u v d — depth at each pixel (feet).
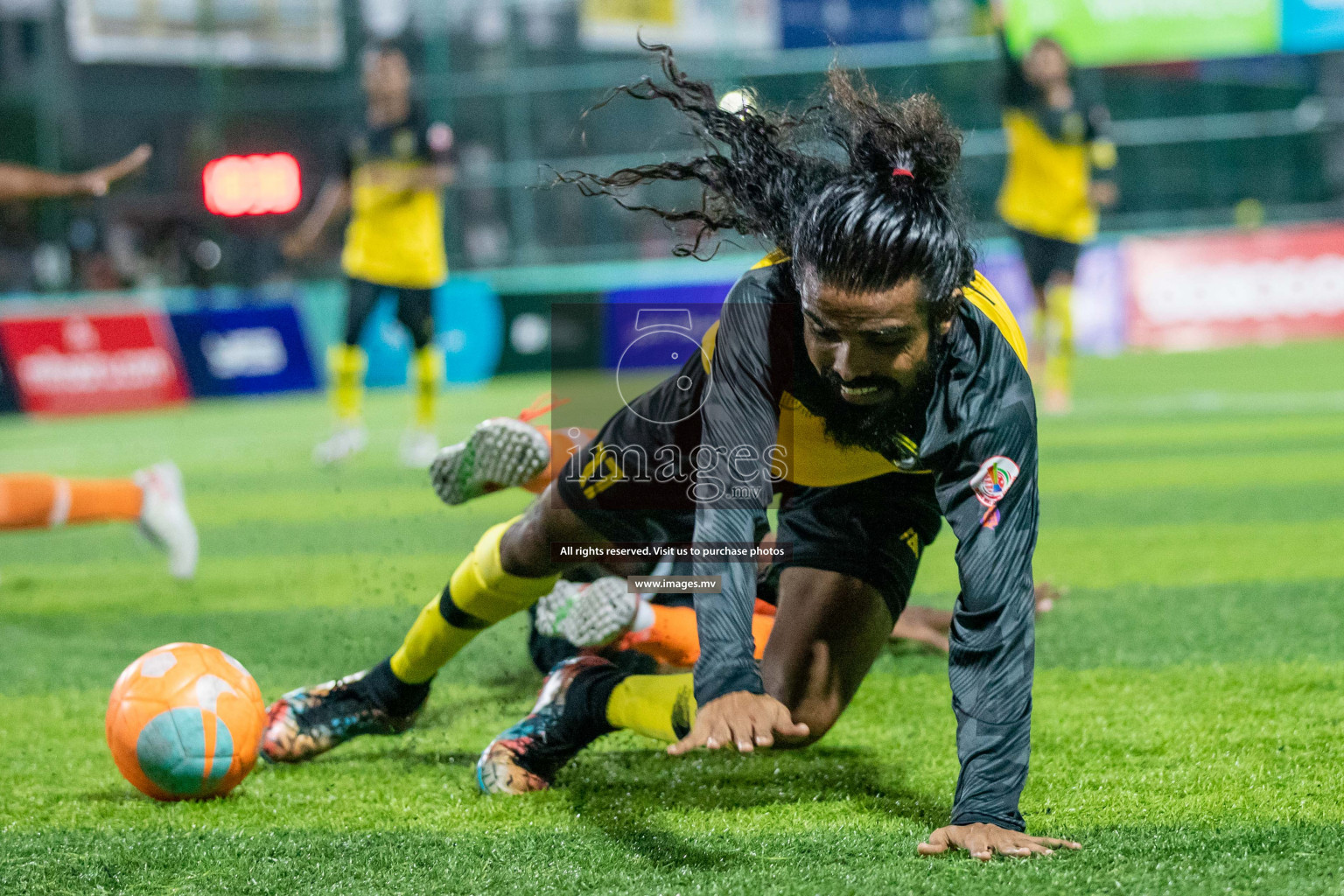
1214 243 128.88
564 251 126.93
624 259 126.21
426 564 41.75
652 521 18.69
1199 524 44.47
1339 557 37.68
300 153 135.95
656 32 128.16
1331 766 19.67
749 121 16.62
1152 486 53.52
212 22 130.31
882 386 14.74
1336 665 25.88
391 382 121.60
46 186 31.01
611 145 128.67
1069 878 15.12
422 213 66.18
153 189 141.90
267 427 92.38
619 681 19.31
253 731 19.79
